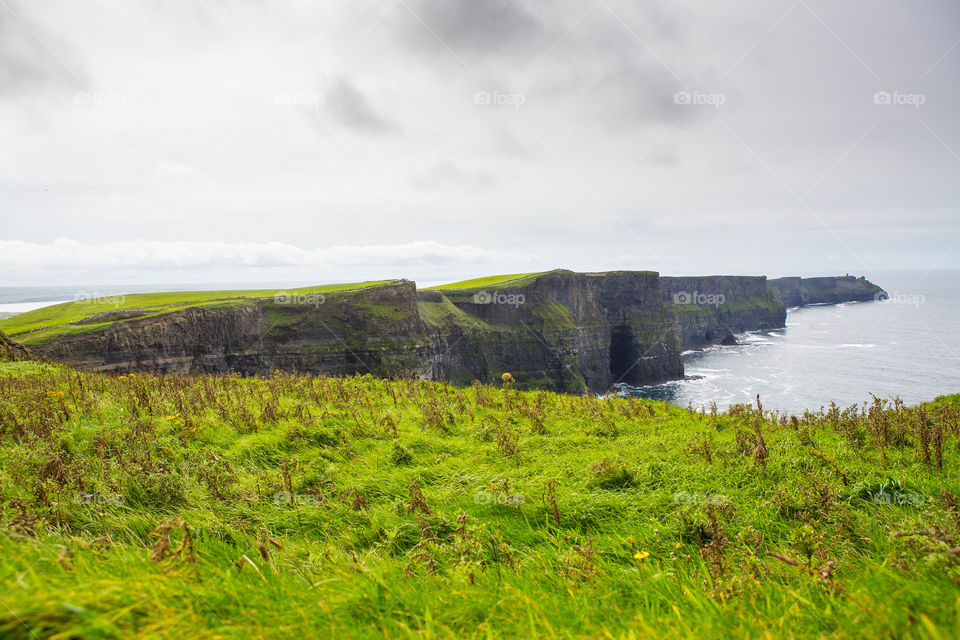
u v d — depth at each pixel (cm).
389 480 799
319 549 527
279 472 809
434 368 13388
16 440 851
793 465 807
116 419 1080
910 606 311
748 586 379
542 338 15238
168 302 11469
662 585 413
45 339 8262
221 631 292
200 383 1639
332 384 1709
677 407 1664
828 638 278
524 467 880
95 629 272
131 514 585
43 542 418
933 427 990
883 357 16588
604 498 693
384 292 11819
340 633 312
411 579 411
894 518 560
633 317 18238
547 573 443
